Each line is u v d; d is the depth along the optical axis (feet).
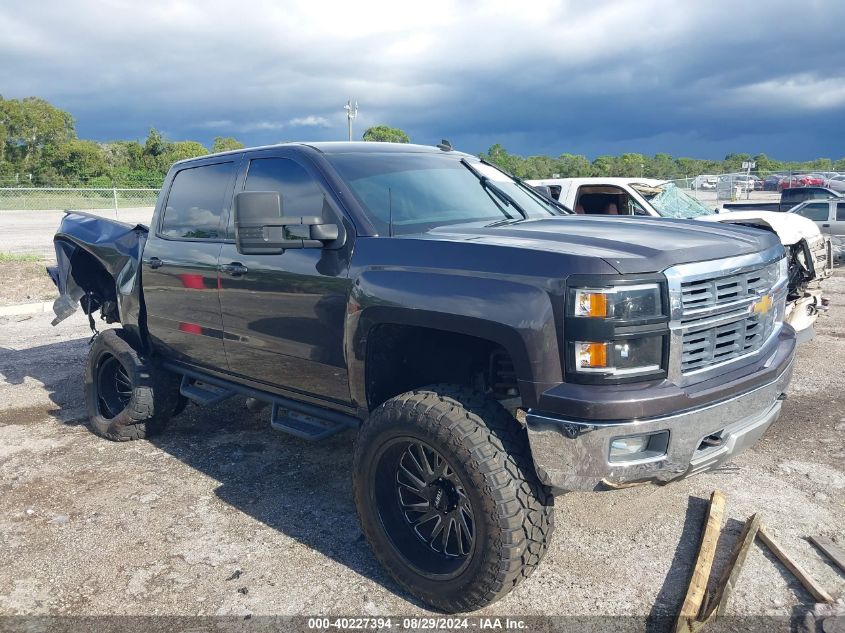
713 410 9.35
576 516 12.83
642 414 8.79
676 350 9.13
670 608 10.18
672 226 11.59
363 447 10.61
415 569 10.32
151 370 16.62
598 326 8.75
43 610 10.45
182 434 17.69
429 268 10.25
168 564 11.63
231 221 14.07
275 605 10.48
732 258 9.91
